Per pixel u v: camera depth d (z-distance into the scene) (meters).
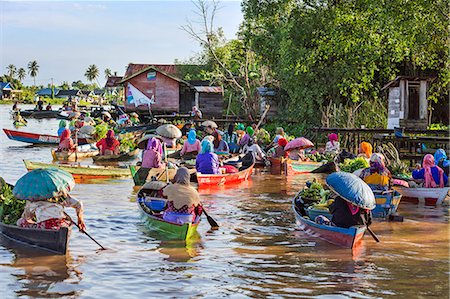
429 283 9.61
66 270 10.11
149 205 14.05
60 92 166.75
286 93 44.75
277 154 24.05
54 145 35.34
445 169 18.17
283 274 10.02
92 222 13.75
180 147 28.08
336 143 25.88
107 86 71.69
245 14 45.47
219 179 19.48
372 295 9.02
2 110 98.56
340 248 11.79
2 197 12.73
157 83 54.06
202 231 13.14
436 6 27.53
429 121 33.81
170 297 8.86
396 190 16.42
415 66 34.47
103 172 20.80
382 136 23.59
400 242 12.35
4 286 9.23
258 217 14.69
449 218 14.88
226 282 9.58
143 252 11.32
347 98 37.47
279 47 43.19
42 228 11.27
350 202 11.83
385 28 29.19
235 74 55.81
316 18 37.56
